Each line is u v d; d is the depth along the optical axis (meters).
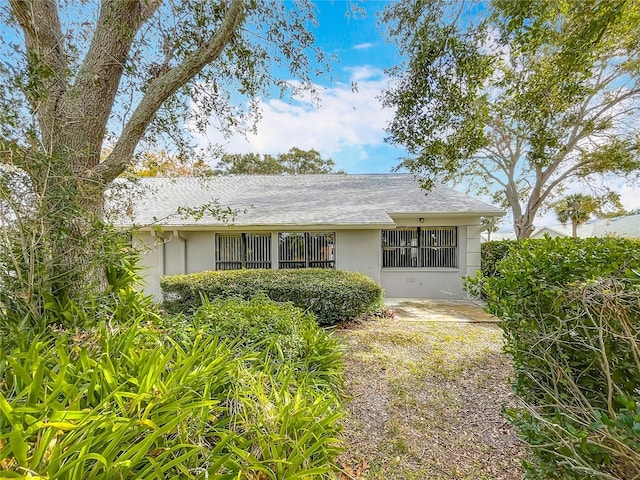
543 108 4.89
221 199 10.77
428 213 9.89
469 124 5.65
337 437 2.76
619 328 1.92
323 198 11.06
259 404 2.26
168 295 7.30
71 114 3.30
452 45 4.73
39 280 2.98
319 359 3.64
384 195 11.38
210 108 5.07
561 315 2.25
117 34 3.64
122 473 1.52
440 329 6.51
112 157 3.67
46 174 2.80
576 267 2.38
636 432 1.30
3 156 2.59
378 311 7.82
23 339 2.57
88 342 2.56
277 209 9.89
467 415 3.42
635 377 1.95
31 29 3.15
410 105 5.46
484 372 4.42
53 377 1.90
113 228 3.53
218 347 2.90
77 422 1.60
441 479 2.54
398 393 3.88
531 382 2.48
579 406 1.94
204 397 2.08
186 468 1.72
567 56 4.37
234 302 4.57
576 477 1.70
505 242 10.10
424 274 10.64
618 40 6.98
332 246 9.74
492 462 2.73
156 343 2.91
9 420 1.46
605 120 11.79
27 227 2.86
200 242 9.57
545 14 3.94
